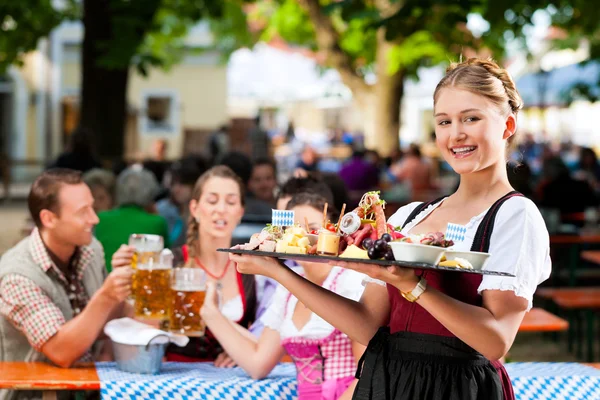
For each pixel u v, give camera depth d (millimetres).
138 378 3549
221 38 21453
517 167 2570
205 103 25750
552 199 10641
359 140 26188
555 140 27297
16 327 3754
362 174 13656
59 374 3586
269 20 19578
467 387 2354
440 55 12930
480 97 2359
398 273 2105
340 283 3469
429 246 2078
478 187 2471
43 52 24094
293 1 18016
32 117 24266
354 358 3436
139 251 3646
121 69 11148
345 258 2143
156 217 5789
